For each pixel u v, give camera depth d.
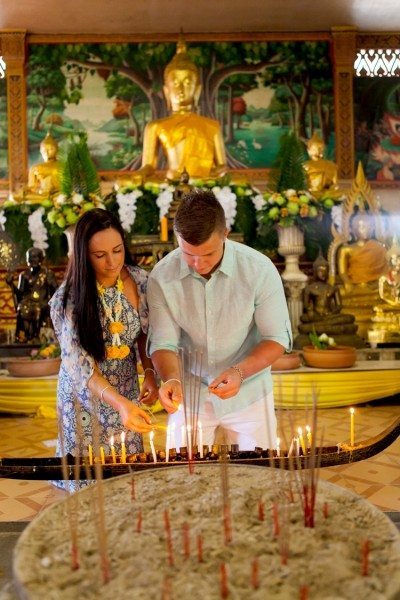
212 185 6.24
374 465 3.61
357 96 10.51
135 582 0.95
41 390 5.07
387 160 10.48
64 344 2.14
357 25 10.32
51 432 4.61
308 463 1.44
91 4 9.46
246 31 10.41
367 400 5.19
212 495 1.26
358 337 5.77
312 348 5.31
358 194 6.28
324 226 6.38
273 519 1.16
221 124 10.38
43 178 7.75
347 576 0.94
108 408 2.22
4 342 6.11
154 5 9.55
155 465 1.77
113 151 10.27
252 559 1.01
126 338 2.25
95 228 2.05
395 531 1.07
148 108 10.33
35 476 1.72
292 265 6.07
